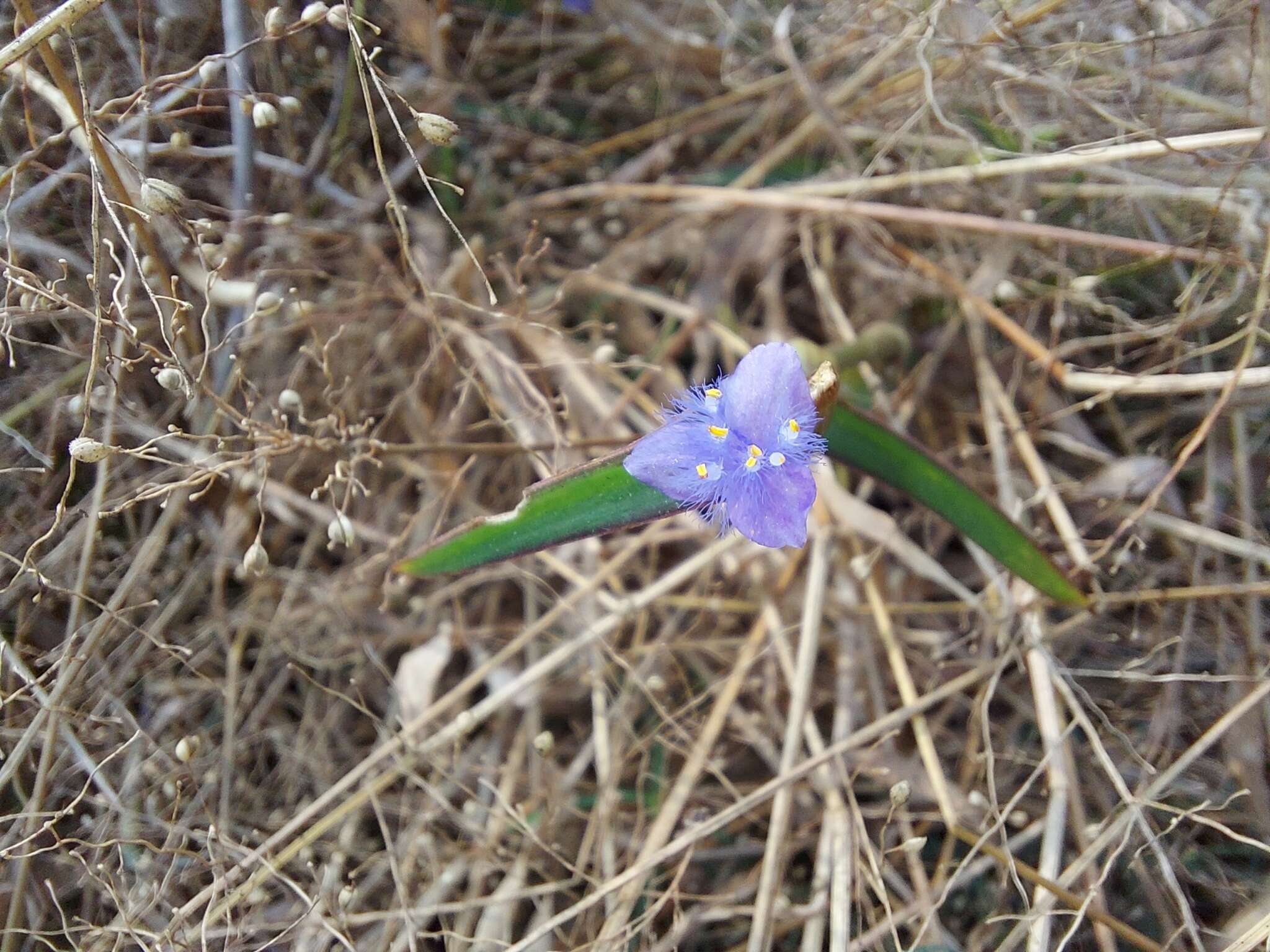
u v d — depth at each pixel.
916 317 0.16
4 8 0.13
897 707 0.14
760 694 0.14
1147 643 0.13
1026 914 0.11
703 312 0.16
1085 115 0.14
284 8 0.13
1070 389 0.15
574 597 0.13
